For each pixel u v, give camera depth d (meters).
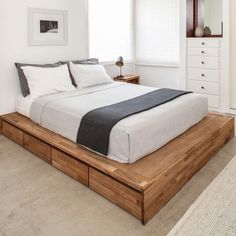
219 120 3.37
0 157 3.07
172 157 2.38
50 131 3.08
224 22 4.40
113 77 5.21
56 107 3.01
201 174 2.63
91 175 2.38
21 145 3.37
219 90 4.68
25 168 2.82
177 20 5.05
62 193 2.37
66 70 3.88
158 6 5.23
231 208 2.11
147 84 5.71
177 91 3.49
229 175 2.58
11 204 2.22
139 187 1.93
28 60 3.90
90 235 1.87
